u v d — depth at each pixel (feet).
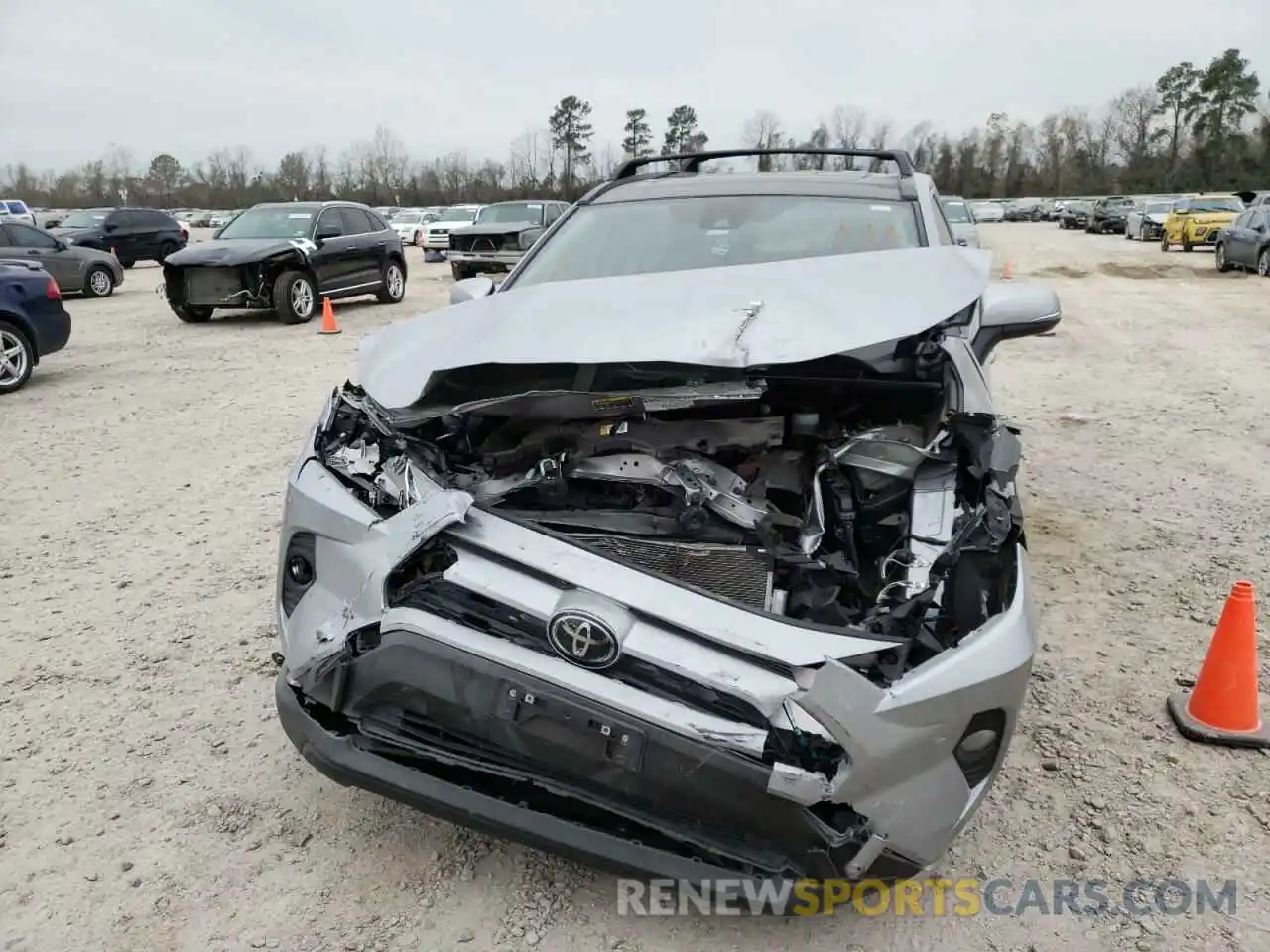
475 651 7.16
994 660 7.34
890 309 8.84
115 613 13.57
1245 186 237.25
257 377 31.24
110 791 9.64
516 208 65.26
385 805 9.51
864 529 8.48
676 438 9.33
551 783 7.23
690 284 9.87
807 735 6.84
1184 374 29.89
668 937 7.91
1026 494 18.25
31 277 29.63
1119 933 7.94
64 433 23.86
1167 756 10.24
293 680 8.02
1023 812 9.37
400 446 8.73
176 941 7.81
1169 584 14.33
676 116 255.50
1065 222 149.69
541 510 8.73
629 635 6.97
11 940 7.78
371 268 50.70
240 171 279.28
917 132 284.20
